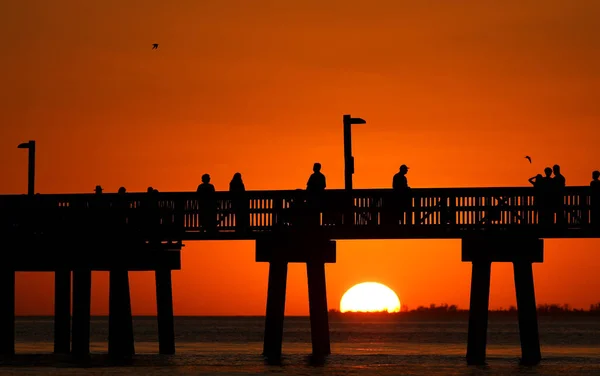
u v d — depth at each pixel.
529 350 105.06
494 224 101.62
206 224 106.75
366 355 146.12
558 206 100.50
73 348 113.94
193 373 102.12
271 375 101.25
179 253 115.31
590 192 100.19
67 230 110.31
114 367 106.69
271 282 107.75
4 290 113.19
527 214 101.19
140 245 110.88
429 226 102.38
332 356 128.50
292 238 105.75
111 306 110.88
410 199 102.69
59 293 124.06
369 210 103.62
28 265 111.50
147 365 109.12
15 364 108.69
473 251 102.06
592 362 126.44
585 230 100.38
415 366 113.50
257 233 106.31
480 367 105.31
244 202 106.25
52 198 110.38
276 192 105.81
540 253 101.12
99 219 109.44
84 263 110.50
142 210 108.12
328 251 106.19
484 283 102.81
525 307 103.19
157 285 115.94
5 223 111.50
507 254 101.62
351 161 109.44
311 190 105.19
